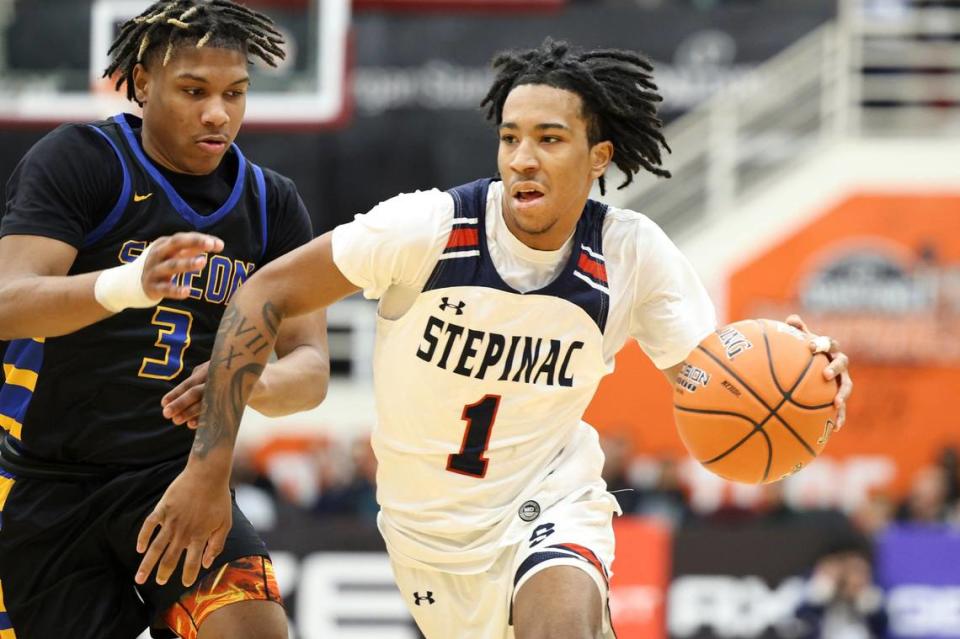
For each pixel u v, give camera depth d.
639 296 8.48
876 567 17.70
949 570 17.67
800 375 8.34
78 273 8.28
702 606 17.52
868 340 26.98
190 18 8.14
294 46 24.19
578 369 8.23
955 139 27.48
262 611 8.15
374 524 17.09
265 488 22.84
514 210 7.86
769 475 8.49
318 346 8.98
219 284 8.55
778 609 17.52
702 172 27.70
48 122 24.64
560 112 7.86
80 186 8.15
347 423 27.05
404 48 27.92
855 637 17.55
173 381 8.46
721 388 8.33
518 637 7.83
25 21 24.70
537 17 27.89
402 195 8.08
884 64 27.72
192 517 7.65
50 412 8.35
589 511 8.34
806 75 27.62
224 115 8.22
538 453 8.42
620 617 17.45
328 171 27.88
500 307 7.97
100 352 8.30
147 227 8.34
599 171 8.32
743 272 27.33
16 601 8.54
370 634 16.91
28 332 7.68
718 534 17.59
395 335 8.16
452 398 8.16
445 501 8.38
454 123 27.88
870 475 26.72
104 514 8.38
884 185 27.23
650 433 26.70
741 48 27.70
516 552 8.26
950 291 26.92
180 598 8.28
